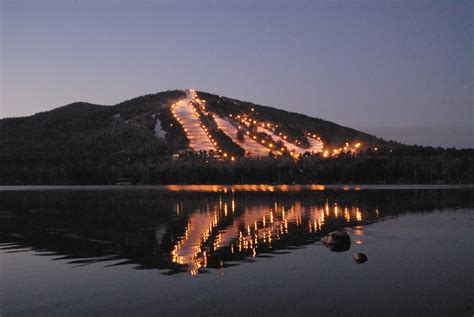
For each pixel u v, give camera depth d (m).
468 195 115.75
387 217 68.25
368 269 35.34
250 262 37.94
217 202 99.44
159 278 33.31
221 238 50.25
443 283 31.52
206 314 26.17
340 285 31.16
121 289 30.86
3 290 31.09
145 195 125.00
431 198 105.56
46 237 52.38
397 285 31.19
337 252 41.69
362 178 193.62
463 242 46.38
